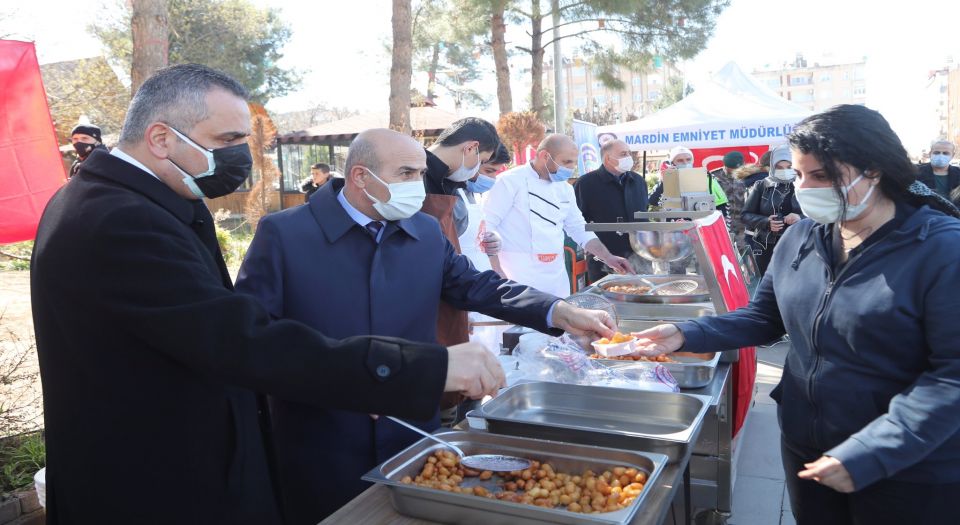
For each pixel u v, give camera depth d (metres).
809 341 1.68
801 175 1.61
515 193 4.07
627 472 1.39
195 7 22.66
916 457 1.38
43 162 3.70
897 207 1.57
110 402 1.27
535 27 13.41
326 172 9.65
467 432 1.58
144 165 1.35
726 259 2.91
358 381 1.20
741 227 6.18
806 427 1.71
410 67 9.21
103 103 11.95
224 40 23.11
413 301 1.94
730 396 2.55
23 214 3.64
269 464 1.55
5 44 3.55
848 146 1.49
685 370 2.11
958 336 1.40
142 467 1.30
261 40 25.25
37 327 1.31
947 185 6.44
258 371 1.16
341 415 1.82
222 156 1.36
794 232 1.82
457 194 3.26
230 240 10.33
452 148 2.91
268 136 10.39
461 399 2.30
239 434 1.39
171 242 1.23
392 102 9.20
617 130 9.02
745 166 6.93
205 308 1.16
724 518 2.69
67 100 10.79
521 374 2.16
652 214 3.23
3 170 3.56
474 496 1.25
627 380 2.07
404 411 1.23
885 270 1.52
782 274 1.80
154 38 5.80
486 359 1.33
